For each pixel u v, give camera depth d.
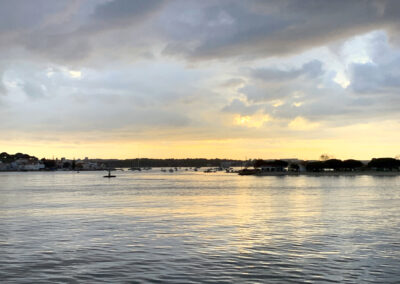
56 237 38.12
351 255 30.05
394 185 139.62
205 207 67.75
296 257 29.47
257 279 24.16
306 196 91.56
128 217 53.75
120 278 24.44
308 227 43.44
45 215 56.88
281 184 156.50
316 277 24.55
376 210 60.28
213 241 35.62
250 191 115.19
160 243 34.84
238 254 30.48
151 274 25.22
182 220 50.16
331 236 37.81
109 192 119.00
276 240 35.94
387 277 24.55
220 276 24.75
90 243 35.03
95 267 26.95
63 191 125.69
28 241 36.12
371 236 37.75
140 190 129.38
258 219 50.59
